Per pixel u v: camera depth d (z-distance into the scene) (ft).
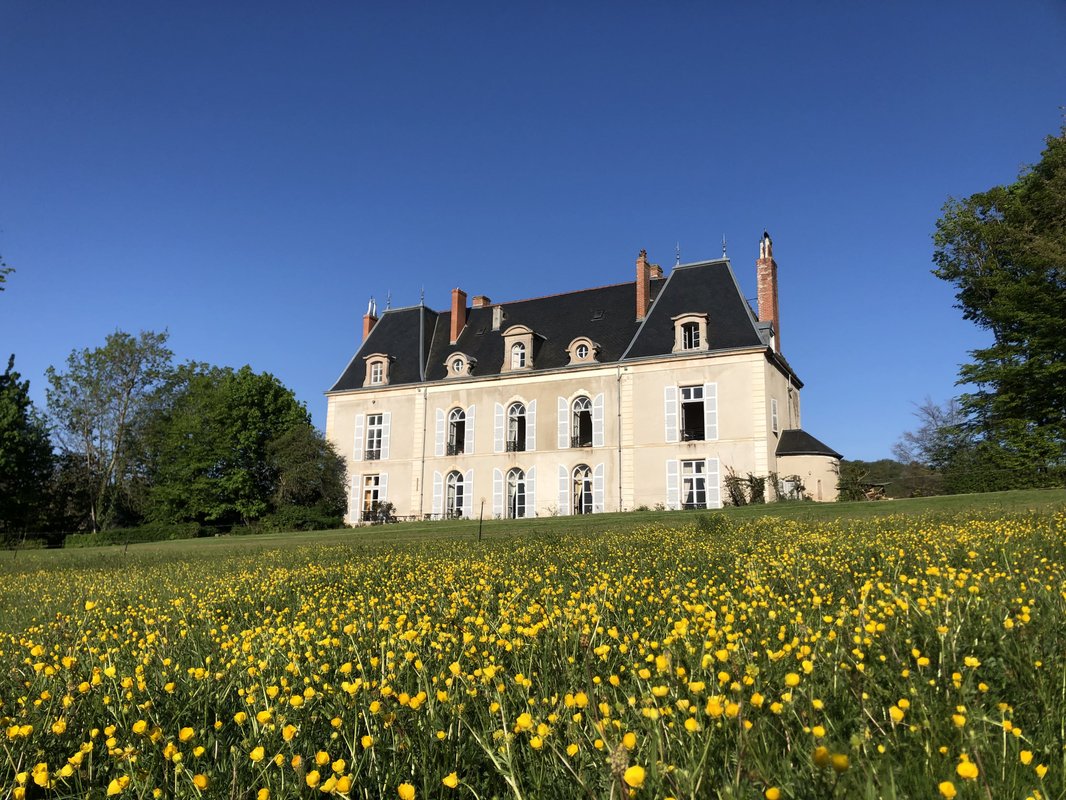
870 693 9.87
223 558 58.85
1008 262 111.14
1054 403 102.32
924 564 22.02
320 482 129.59
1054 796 7.07
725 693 9.40
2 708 11.84
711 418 106.52
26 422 147.54
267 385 153.69
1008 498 64.75
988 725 8.73
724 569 25.88
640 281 120.37
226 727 11.32
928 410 158.61
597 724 8.24
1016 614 12.59
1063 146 99.86
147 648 17.30
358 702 10.97
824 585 18.86
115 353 160.25
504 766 8.70
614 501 110.93
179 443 149.69
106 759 10.21
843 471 102.06
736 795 6.94
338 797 8.49
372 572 35.96
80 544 128.67
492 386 123.44
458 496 124.47
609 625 15.25
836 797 6.79
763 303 118.11
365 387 133.18
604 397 114.52
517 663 12.56
